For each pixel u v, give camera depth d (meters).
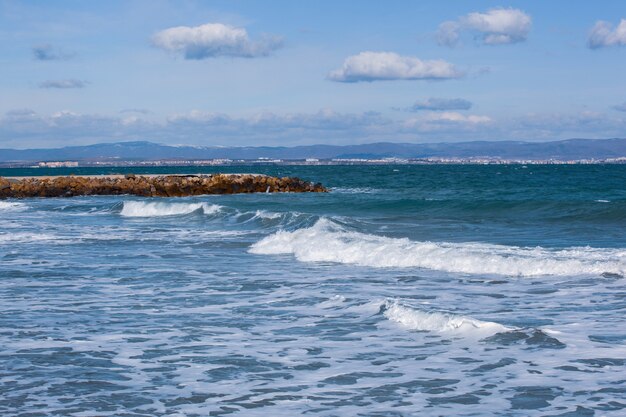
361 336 9.57
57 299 12.75
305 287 13.78
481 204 35.12
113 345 9.21
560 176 118.25
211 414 6.57
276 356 8.62
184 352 8.84
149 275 15.71
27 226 29.84
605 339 9.01
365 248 17.92
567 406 6.63
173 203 36.56
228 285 14.23
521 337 9.10
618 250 17.62
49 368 8.12
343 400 6.95
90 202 48.78
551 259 15.36
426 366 8.06
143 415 6.56
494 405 6.73
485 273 15.12
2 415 6.56
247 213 31.02
